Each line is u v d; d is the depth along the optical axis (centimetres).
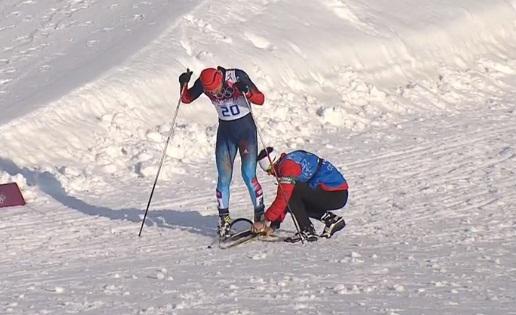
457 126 5475
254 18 6319
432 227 3491
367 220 3622
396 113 5850
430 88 6381
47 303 2295
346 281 2516
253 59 5788
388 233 3397
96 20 6216
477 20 7525
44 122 4678
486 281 2516
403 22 7025
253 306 2203
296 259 2895
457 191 4097
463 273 2634
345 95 5934
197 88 3438
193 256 3028
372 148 4928
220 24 6100
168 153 4672
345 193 3266
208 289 2427
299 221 3244
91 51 5672
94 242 3288
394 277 2570
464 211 3769
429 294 2338
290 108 5462
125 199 4006
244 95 3216
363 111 5775
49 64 5534
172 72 5422
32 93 5050
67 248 3195
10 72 5453
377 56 6512
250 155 3281
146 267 2820
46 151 4519
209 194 4106
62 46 5831
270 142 5041
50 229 3488
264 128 5150
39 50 5791
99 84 5075
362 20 6831
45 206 3875
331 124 5438
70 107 4847
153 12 6225
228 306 2208
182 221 3650
